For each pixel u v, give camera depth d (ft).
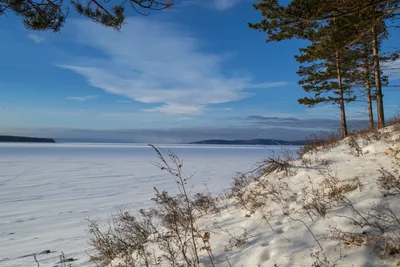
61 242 23.50
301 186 17.12
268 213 14.51
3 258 20.20
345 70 46.57
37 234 25.95
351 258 8.36
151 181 62.03
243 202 17.58
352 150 23.72
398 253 7.93
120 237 20.84
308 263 8.82
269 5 20.80
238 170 81.35
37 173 73.31
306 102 48.52
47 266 18.25
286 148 32.37
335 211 11.75
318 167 20.35
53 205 38.34
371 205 11.05
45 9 10.95
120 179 64.85
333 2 17.92
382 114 40.88
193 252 12.48
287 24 21.91
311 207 13.08
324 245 9.47
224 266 10.34
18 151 186.19
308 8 18.90
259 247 10.79
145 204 38.70
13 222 30.04
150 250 14.96
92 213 33.96
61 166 92.89
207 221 16.90
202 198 22.27
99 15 11.82
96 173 75.51
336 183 14.83
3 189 50.26
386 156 18.07
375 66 40.34
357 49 43.32
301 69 50.19
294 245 10.12
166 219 17.57
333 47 21.15
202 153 193.47
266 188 18.65
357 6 17.76
